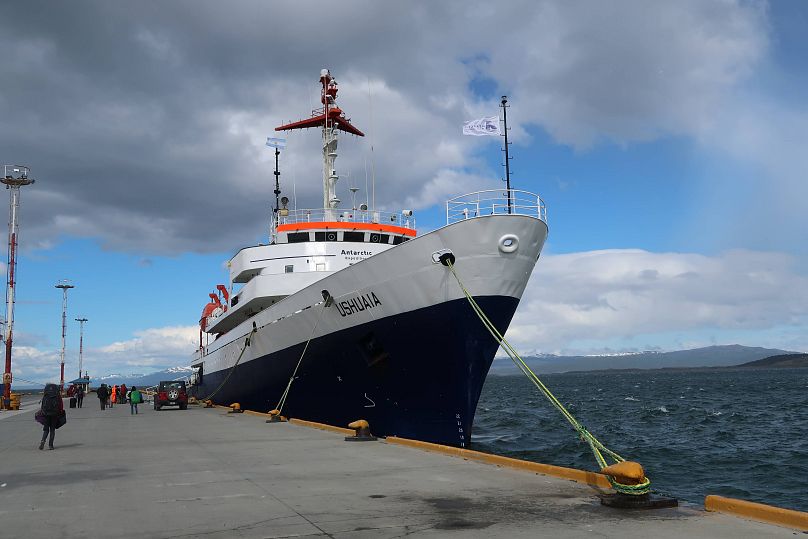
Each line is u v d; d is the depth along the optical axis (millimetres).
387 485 9781
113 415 31359
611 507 7980
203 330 52031
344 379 20859
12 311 38906
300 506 8359
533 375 15094
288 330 22875
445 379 17828
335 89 28828
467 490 9258
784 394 77938
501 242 16469
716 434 33469
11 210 39438
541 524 7152
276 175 35938
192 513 8055
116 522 7633
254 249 26078
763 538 6305
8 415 32688
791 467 22562
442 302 16984
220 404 39469
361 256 25609
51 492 9734
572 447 26719
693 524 7016
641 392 97500
